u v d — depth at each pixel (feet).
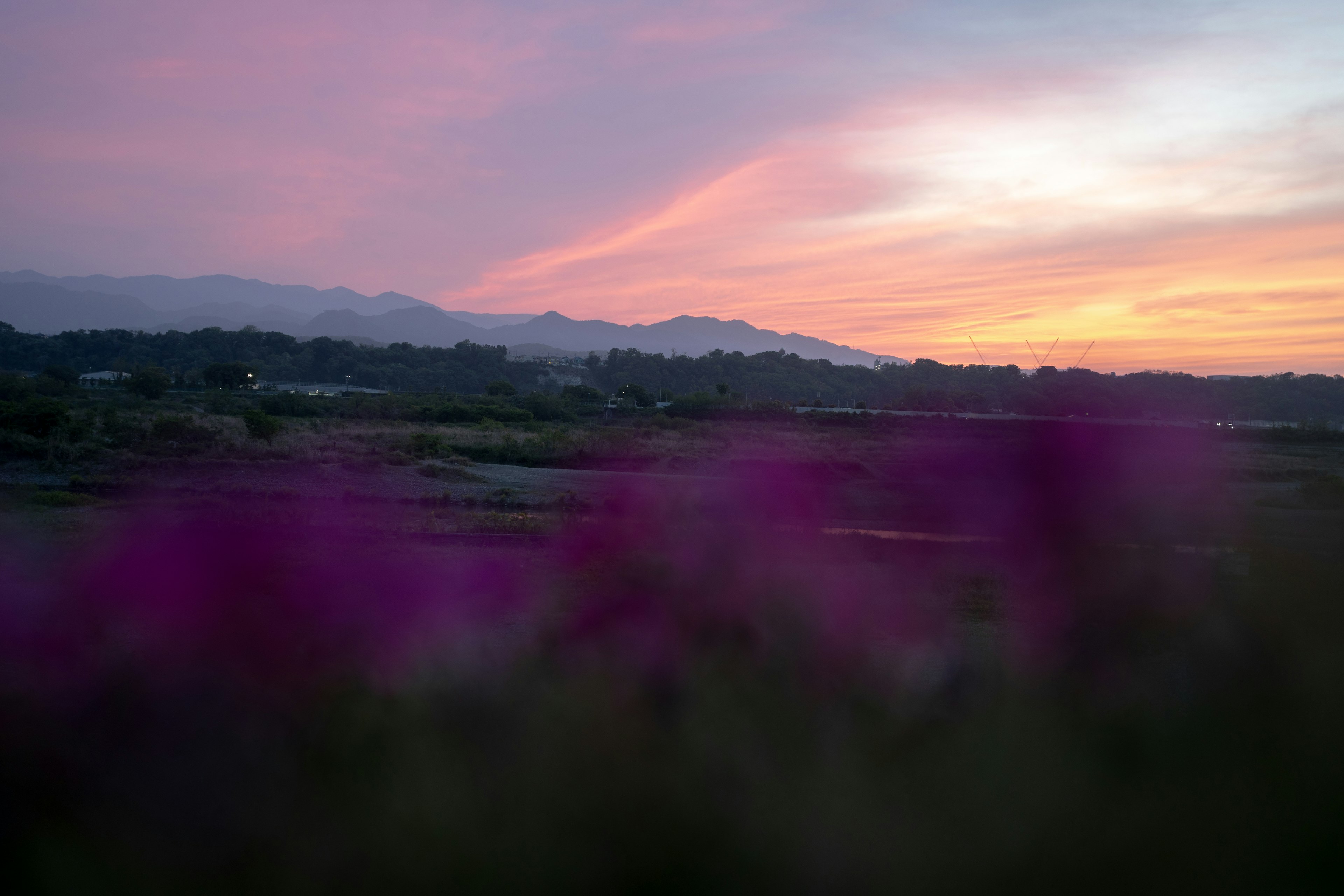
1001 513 84.02
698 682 21.30
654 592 38.09
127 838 14.74
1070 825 15.94
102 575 41.68
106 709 18.76
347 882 14.33
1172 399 329.93
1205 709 19.71
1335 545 67.05
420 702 19.36
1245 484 123.85
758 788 16.43
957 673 22.95
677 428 215.92
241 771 16.44
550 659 23.06
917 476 118.21
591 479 109.29
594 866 14.75
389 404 245.65
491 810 15.53
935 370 529.04
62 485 82.69
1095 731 18.80
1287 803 16.46
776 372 589.32
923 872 15.06
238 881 14.21
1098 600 39.45
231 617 33.09
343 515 68.33
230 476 91.61
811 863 15.10
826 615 34.99
